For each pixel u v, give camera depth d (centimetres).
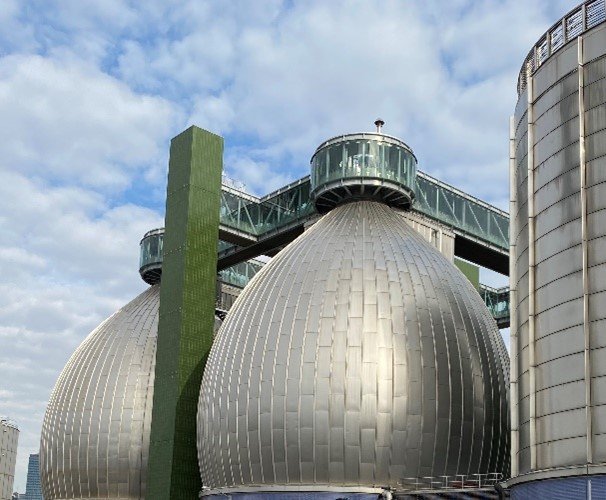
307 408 3972
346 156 5138
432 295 4319
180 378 5138
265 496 3994
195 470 5044
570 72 3023
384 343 4044
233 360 4316
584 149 2902
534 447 2895
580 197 2864
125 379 5762
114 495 5581
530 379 2969
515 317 3234
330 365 4006
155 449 5131
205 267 5488
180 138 5753
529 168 3181
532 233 3108
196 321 5338
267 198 6125
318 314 4169
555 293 2906
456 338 4219
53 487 5834
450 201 5859
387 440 3897
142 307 6241
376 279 4275
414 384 3994
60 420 5866
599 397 2650
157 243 6650
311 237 4747
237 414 4175
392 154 5172
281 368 4094
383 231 4681
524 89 3419
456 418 4031
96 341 6122
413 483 3888
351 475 3888
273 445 4016
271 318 4294
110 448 5619
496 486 3353
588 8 3052
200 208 5562
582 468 2620
